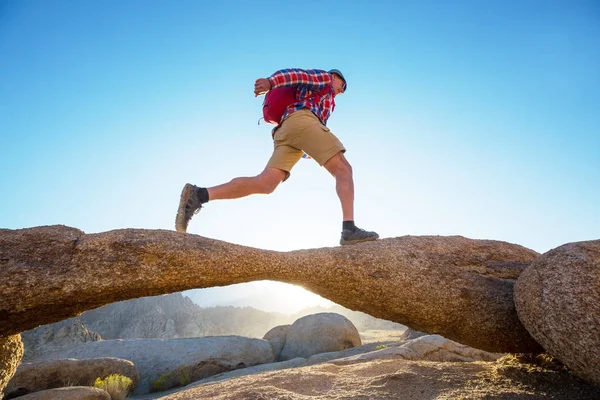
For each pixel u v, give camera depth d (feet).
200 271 11.23
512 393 12.00
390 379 14.42
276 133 13.85
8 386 31.30
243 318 314.35
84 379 35.53
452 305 12.96
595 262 10.19
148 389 41.86
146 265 10.77
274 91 13.93
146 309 228.22
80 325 85.30
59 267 10.23
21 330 10.63
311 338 54.13
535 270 11.28
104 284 10.34
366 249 13.56
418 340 29.04
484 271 14.01
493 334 13.07
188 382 43.42
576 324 9.75
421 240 14.70
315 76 13.41
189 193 11.89
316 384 15.48
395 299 12.94
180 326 237.04
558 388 12.23
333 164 13.42
